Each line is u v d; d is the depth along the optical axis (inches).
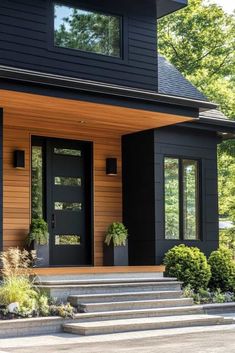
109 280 423.8
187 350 292.4
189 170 541.0
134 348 298.2
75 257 531.2
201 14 1001.5
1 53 424.5
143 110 449.1
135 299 411.2
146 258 513.3
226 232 932.6
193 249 486.9
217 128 550.0
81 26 469.4
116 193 550.6
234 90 997.8
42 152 524.1
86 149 547.5
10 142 499.8
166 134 525.7
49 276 415.2
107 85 420.5
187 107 470.0
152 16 508.7
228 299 469.1
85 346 304.8
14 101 418.6
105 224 542.3
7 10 430.6
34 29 442.3
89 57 467.5
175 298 432.8
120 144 556.7
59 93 406.9
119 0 489.1
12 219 491.2
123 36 488.7
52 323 355.9
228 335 346.6
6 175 493.7
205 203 544.7
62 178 531.5
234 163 963.3
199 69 1008.9
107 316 377.4
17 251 400.2
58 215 525.3
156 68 504.7
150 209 514.6
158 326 373.4
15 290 366.6
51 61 447.2
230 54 1007.0
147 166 522.6
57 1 457.7
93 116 473.4
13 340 325.7
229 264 495.8
